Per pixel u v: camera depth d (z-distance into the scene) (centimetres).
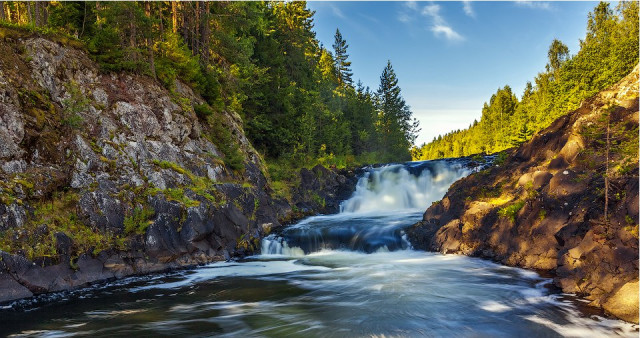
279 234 1781
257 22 3278
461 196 1684
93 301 1020
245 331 823
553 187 1243
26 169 1208
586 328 760
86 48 1638
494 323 818
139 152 1530
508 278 1124
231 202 1712
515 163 1720
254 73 2877
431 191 2592
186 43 2458
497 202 1502
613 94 1523
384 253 1589
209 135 2036
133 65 1705
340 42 8238
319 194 2602
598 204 1066
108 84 1628
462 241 1463
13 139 1213
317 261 1509
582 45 5069
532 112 5875
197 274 1308
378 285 1140
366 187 2750
